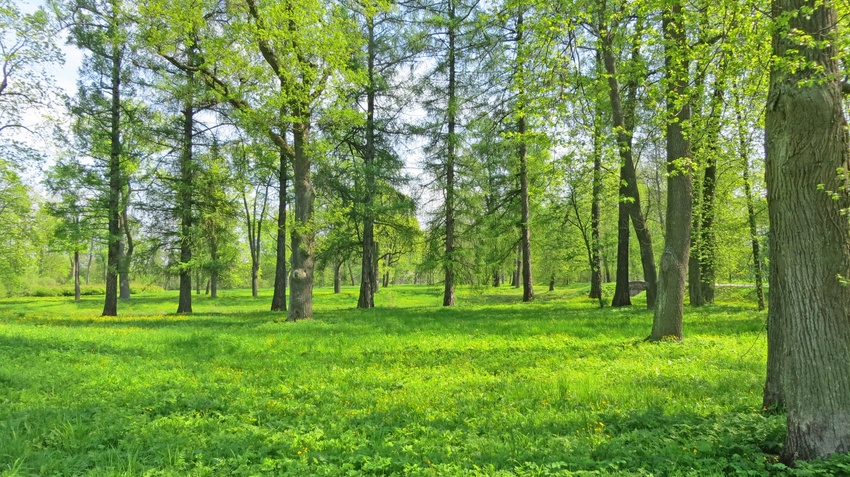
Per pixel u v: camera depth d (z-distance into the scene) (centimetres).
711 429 479
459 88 2283
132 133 2091
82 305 3881
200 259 2192
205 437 497
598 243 1975
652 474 377
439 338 1176
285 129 1662
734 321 1278
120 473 387
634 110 1399
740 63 630
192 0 1428
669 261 1027
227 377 786
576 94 827
